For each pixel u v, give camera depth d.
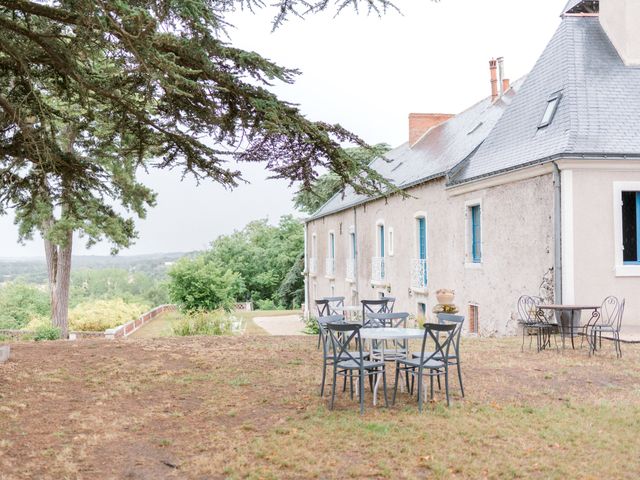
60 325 25.92
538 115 15.38
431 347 11.87
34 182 9.51
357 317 15.65
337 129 8.23
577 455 5.77
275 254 57.00
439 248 19.27
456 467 5.45
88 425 6.86
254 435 6.41
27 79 7.70
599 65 15.02
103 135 9.84
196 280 33.22
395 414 7.12
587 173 13.04
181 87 7.75
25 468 5.54
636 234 13.34
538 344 11.13
